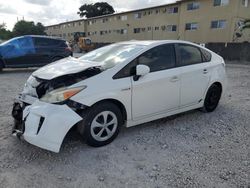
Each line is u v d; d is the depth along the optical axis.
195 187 2.81
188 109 4.87
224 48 25.58
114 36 45.91
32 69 12.88
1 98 6.20
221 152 3.65
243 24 27.41
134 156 3.44
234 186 2.84
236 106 6.08
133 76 3.83
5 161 3.18
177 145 3.82
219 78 5.36
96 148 3.62
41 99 3.37
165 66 4.32
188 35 32.19
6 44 11.02
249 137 4.23
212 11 29.11
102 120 3.61
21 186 2.73
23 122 3.35
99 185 2.79
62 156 3.36
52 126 3.12
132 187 2.78
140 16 39.75
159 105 4.25
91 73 3.64
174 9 34.19
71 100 3.26
